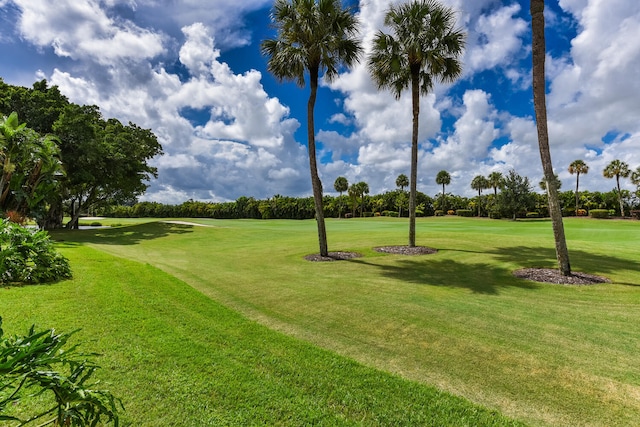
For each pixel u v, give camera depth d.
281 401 2.72
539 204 53.84
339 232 21.69
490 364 3.67
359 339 4.41
